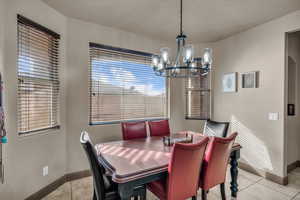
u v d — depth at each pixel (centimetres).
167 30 305
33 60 210
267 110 269
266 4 219
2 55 171
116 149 192
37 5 210
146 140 236
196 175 162
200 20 264
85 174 271
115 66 305
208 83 372
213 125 271
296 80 310
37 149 210
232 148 202
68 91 257
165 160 159
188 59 185
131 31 309
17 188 186
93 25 277
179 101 374
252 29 291
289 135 302
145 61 340
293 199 214
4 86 173
